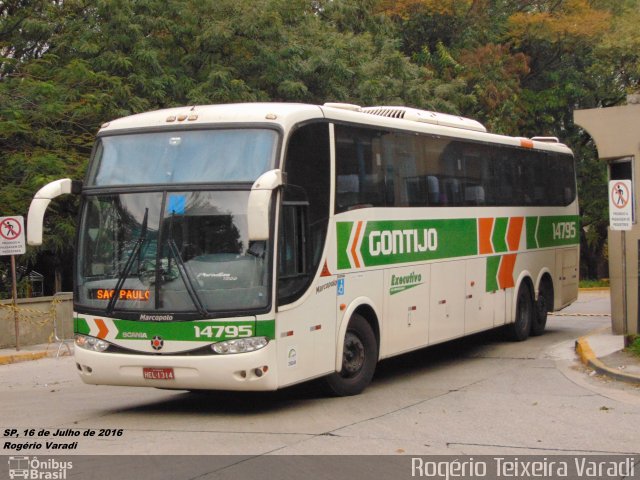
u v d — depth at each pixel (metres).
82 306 10.73
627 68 36.41
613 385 12.57
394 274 12.97
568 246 20.52
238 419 10.47
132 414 11.07
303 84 25.83
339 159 11.73
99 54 24.42
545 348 17.06
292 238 10.62
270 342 10.10
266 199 9.35
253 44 25.52
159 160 10.77
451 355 16.58
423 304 13.80
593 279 42.16
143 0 24.91
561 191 20.17
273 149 10.44
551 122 37.53
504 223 16.92
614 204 14.84
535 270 18.53
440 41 35.97
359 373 12.20
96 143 11.26
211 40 25.09
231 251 10.18
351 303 11.86
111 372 10.46
